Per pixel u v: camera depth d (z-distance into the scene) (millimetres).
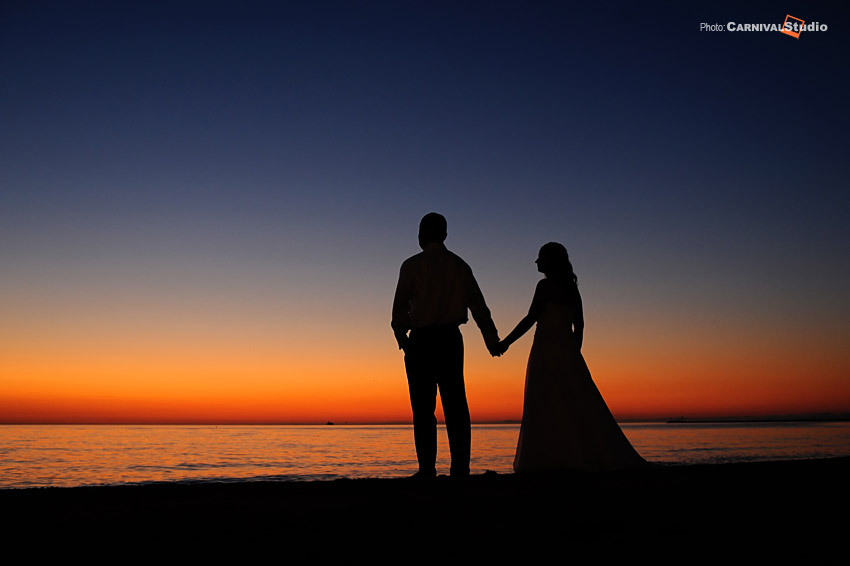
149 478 28016
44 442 77625
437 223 5297
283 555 2240
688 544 2393
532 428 5750
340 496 3516
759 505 3166
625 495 3494
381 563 2143
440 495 3521
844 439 76938
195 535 2539
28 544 2400
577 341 5887
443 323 5148
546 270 5965
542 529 2637
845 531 2609
